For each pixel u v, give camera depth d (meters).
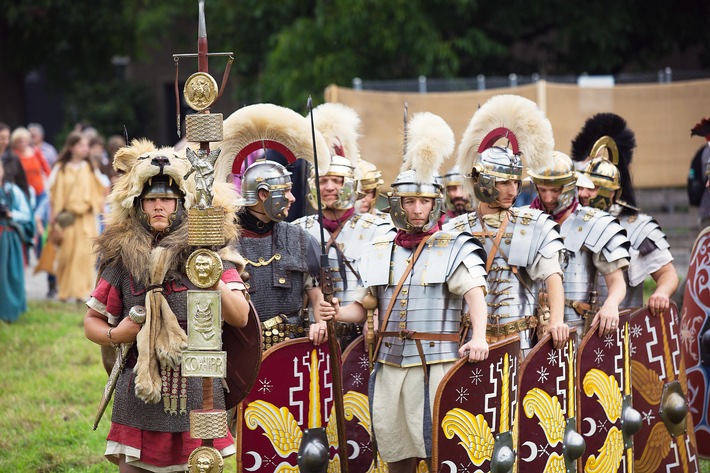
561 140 47.56
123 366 15.68
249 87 70.31
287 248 19.62
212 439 15.02
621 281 20.30
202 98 15.29
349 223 22.06
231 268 15.82
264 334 19.20
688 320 22.81
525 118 19.73
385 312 17.95
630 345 19.78
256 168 19.41
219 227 14.98
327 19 61.94
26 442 24.45
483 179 18.86
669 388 20.39
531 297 19.20
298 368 18.08
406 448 17.81
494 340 18.80
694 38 65.94
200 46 15.40
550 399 17.97
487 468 16.88
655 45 66.12
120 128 90.25
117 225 15.65
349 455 19.27
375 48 61.66
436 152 17.56
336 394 17.70
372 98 45.38
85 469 22.59
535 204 21.23
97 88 91.69
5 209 38.34
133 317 15.20
